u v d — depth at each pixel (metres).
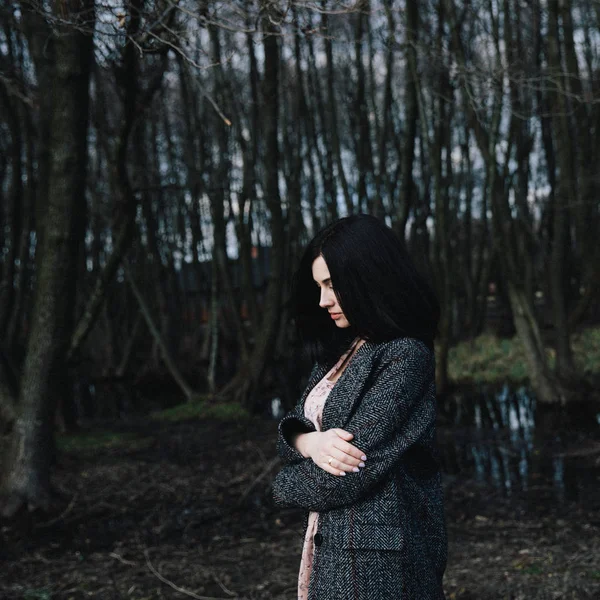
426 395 1.71
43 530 5.29
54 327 5.52
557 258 10.74
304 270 1.91
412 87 9.56
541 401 10.37
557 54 9.44
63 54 5.16
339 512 1.66
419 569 1.64
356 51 13.74
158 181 14.41
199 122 13.27
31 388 5.57
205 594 4.04
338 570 1.62
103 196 15.58
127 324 18.77
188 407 11.32
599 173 10.98
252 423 10.35
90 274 17.17
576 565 4.18
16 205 9.15
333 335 1.90
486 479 6.84
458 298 17.81
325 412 1.72
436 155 11.39
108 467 7.53
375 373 1.71
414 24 8.59
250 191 12.18
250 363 11.45
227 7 3.42
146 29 3.34
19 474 5.57
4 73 5.04
